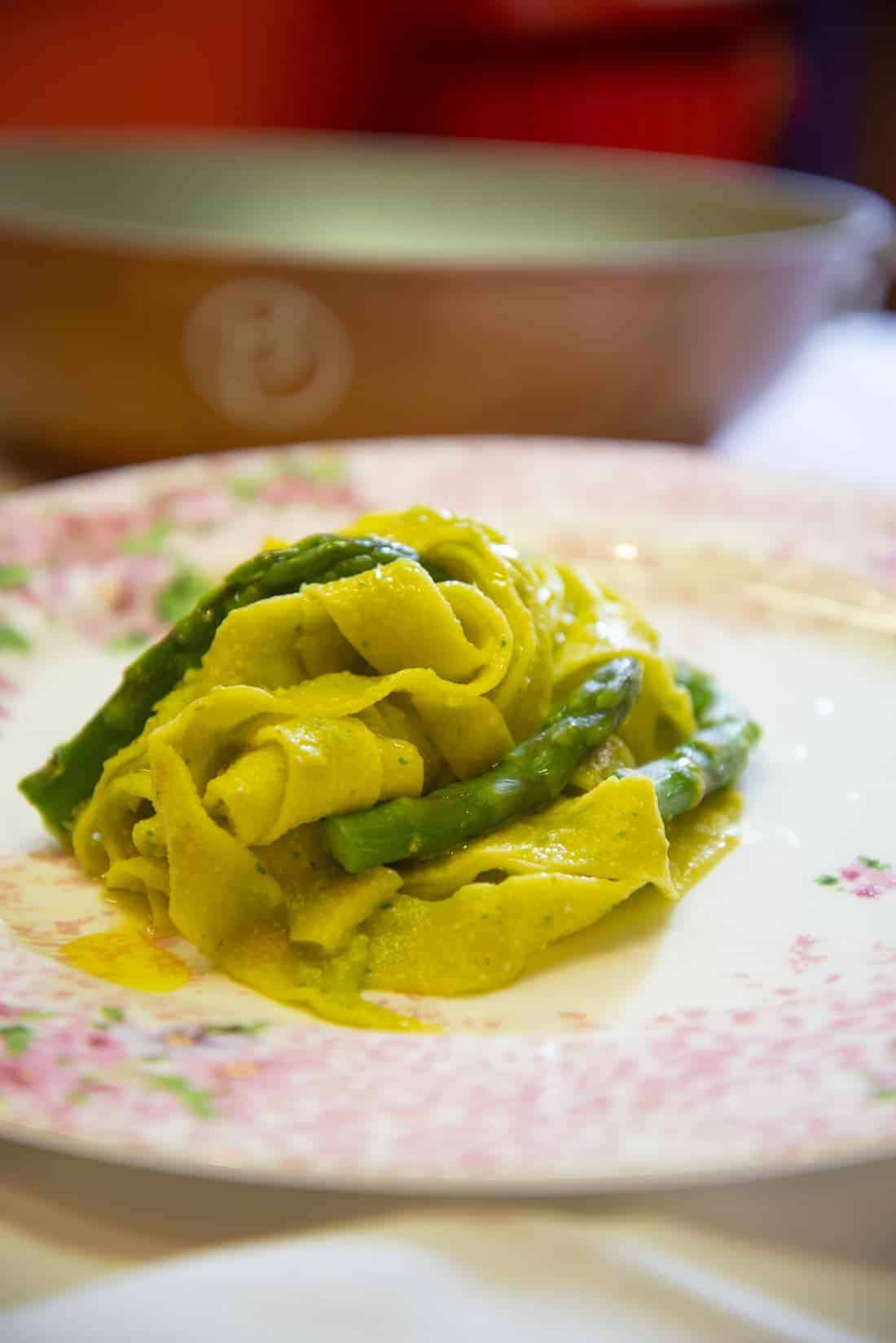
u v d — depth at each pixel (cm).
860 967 36
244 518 53
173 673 39
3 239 57
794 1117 28
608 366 60
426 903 37
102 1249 28
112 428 61
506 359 59
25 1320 25
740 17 123
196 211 75
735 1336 26
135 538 52
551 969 36
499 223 76
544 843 38
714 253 59
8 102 117
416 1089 30
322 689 38
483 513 54
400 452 57
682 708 43
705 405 63
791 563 51
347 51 119
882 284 75
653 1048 32
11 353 60
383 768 38
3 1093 29
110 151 73
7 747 44
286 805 36
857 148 141
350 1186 27
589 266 57
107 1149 28
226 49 116
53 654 48
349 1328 25
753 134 125
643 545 53
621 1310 26
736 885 39
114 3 115
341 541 40
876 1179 29
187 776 36
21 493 55
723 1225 28
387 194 77
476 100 122
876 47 138
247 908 37
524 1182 27
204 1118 28
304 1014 35
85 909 38
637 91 121
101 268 57
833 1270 28
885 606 50
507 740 40
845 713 46
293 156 76
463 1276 26
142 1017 33
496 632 40
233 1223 28
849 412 75
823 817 42
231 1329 25
